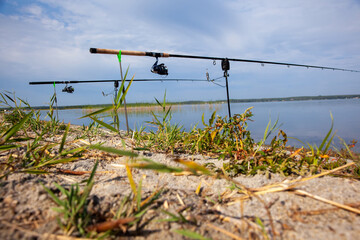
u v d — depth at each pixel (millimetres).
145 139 2635
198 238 842
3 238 787
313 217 982
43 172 1279
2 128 2262
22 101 2639
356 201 1090
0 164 1299
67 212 898
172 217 992
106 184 1289
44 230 852
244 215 1034
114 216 971
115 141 2484
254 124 7230
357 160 1553
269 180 1409
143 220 984
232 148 1996
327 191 1201
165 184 1363
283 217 997
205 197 1224
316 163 1532
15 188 1087
